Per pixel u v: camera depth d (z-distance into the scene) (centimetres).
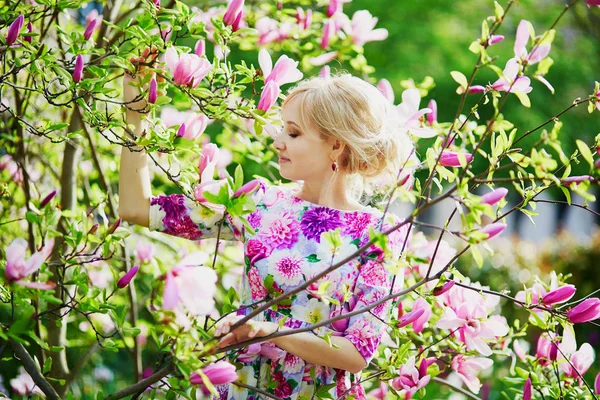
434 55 615
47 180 306
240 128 274
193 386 153
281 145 177
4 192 250
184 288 134
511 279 630
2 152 283
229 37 184
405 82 254
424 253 222
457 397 355
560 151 139
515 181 149
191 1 286
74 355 375
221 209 172
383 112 179
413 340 232
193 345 147
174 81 171
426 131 181
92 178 303
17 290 142
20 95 264
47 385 165
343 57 271
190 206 178
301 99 175
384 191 198
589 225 1093
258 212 177
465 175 142
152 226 178
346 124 173
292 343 161
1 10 181
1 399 256
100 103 259
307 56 270
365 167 180
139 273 335
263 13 281
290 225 174
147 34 174
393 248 172
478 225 143
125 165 178
